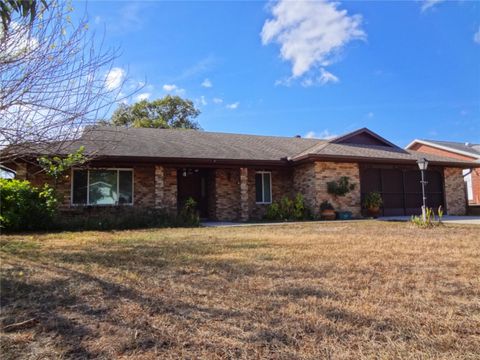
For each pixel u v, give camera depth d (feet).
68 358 6.83
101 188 41.37
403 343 7.35
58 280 12.41
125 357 6.87
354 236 25.84
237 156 45.09
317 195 45.52
